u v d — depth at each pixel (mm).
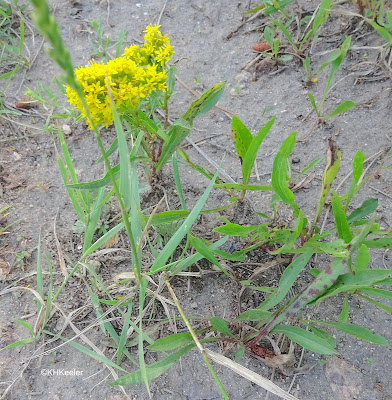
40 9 94
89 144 335
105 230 285
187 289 261
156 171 278
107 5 420
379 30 321
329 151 204
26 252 280
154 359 238
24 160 327
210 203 297
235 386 230
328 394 225
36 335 245
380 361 232
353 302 250
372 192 291
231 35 388
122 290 253
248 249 244
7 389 233
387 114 322
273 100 346
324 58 359
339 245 199
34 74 378
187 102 353
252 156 222
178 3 417
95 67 211
